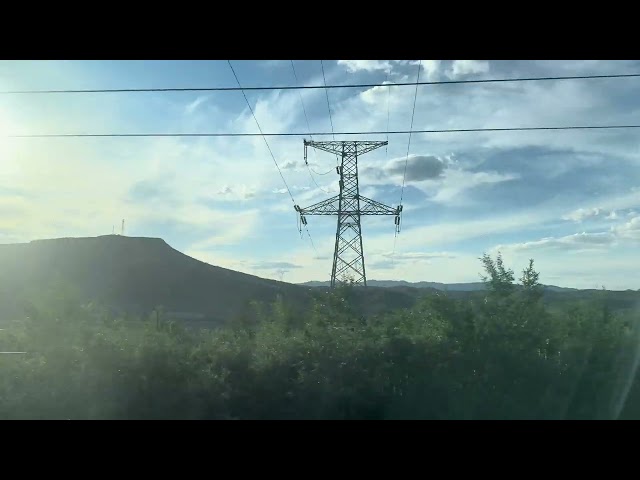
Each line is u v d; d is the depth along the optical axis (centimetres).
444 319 1388
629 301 1625
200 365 1240
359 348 1278
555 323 1448
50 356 1205
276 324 1415
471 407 1230
